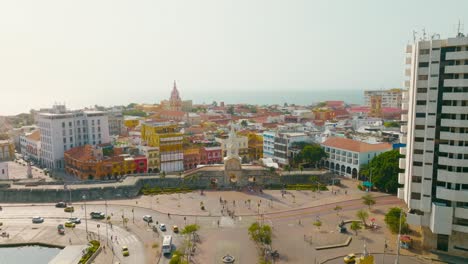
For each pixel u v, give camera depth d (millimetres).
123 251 115438
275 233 130750
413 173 116062
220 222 141875
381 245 120500
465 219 110125
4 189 169875
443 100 110750
